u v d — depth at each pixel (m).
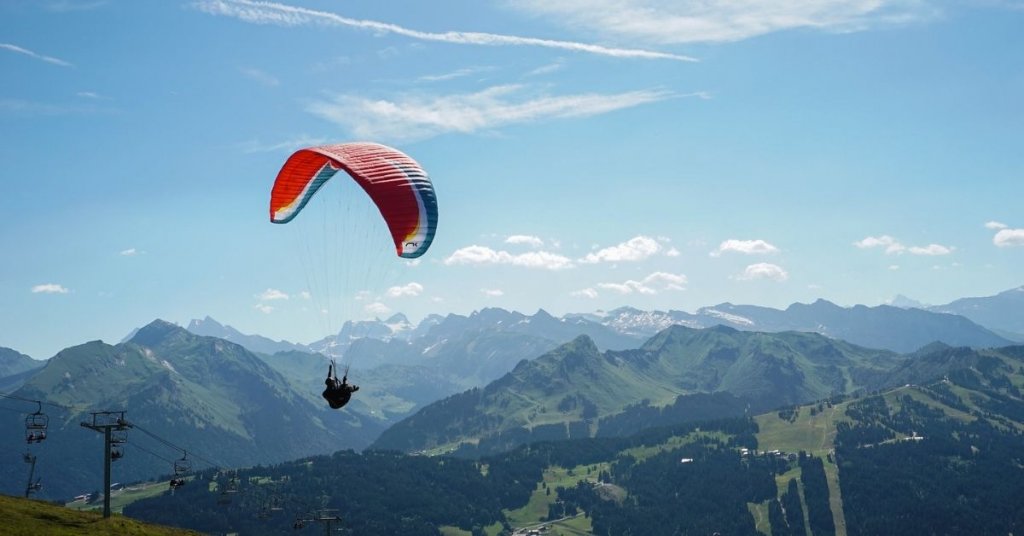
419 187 62.94
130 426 117.56
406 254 61.56
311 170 69.25
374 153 65.69
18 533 93.19
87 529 103.50
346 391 53.84
